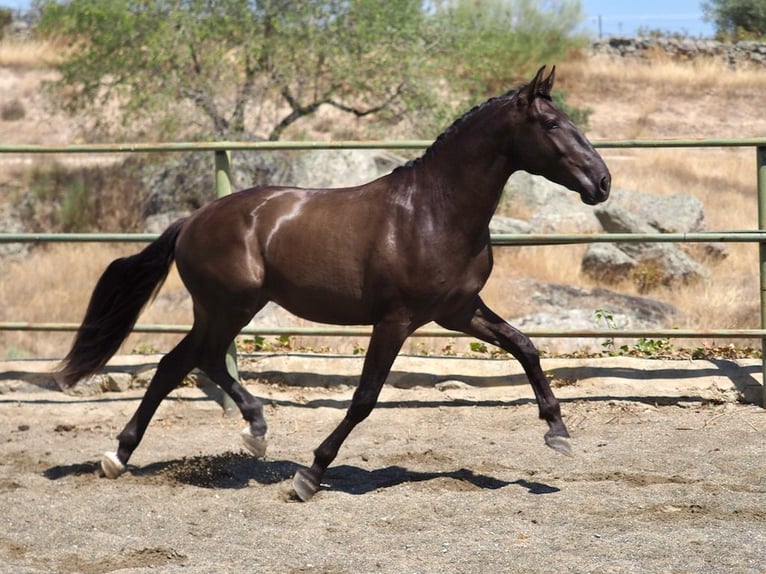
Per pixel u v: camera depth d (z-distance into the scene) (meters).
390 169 18.45
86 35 18.80
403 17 18.11
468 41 19.11
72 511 5.60
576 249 15.48
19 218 19.17
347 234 5.70
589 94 32.44
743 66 36.03
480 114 5.59
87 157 21.67
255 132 20.55
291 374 8.10
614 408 7.57
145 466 6.53
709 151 26.02
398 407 7.73
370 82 18.11
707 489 5.72
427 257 5.54
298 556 4.84
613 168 22.55
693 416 7.36
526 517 5.34
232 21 17.78
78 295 13.67
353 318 5.83
